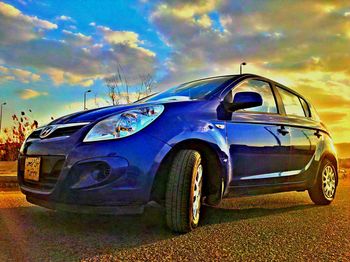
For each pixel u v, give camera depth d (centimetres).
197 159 305
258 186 380
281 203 487
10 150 927
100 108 336
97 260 228
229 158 340
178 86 427
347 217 385
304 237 295
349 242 281
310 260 237
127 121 287
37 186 302
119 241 272
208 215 383
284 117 435
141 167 278
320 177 476
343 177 939
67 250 246
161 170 297
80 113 329
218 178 334
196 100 342
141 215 356
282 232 311
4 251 240
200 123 321
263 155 383
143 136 285
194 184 302
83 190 273
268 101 425
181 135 299
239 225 336
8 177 578
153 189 285
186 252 249
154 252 247
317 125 495
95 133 285
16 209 378
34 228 302
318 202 481
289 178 422
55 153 289
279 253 251
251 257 241
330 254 250
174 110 314
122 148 277
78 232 294
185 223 294
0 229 296
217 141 328
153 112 302
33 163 307
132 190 275
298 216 389
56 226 310
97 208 275
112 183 272
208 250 254
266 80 440
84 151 278
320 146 482
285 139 418
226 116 352
